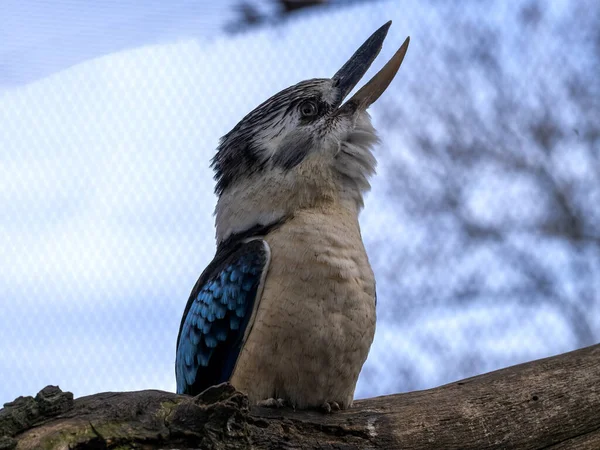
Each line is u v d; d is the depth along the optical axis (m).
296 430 6.13
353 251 6.65
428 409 6.51
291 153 7.35
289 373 6.42
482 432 6.50
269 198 7.22
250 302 6.68
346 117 7.66
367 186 7.47
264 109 7.70
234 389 5.63
